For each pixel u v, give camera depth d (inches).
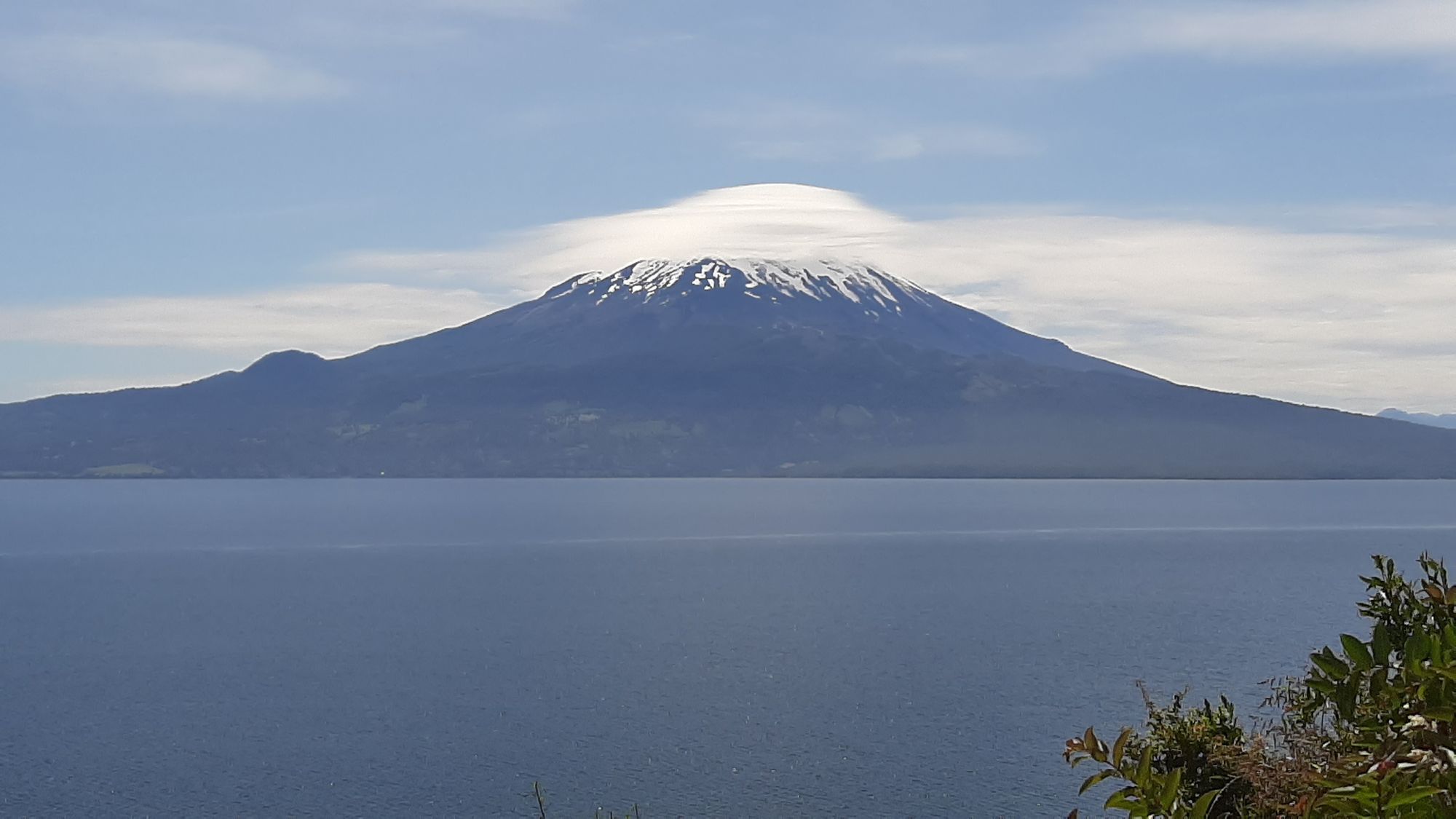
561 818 1819.6
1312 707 207.6
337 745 2346.2
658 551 7047.2
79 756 2282.2
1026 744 2225.6
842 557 6619.1
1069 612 4239.7
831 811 1833.2
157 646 3659.0
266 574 5880.9
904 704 2623.0
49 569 6171.3
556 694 2819.9
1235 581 5295.3
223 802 1961.1
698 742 2295.8
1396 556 6358.3
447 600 4751.5
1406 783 144.0
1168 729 275.3
